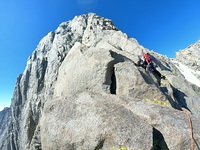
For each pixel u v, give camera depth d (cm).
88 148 675
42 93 6194
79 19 6831
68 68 1475
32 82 6906
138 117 768
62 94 1332
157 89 1116
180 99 1563
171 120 768
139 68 1347
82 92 969
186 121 777
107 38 3600
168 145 688
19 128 6656
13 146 6919
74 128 746
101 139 668
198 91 2580
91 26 5262
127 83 1120
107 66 1151
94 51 1341
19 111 7012
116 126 689
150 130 687
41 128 847
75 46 1672
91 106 821
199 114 1402
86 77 1190
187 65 5353
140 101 927
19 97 7262
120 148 626
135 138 646
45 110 896
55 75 5659
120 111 784
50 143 767
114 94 1085
